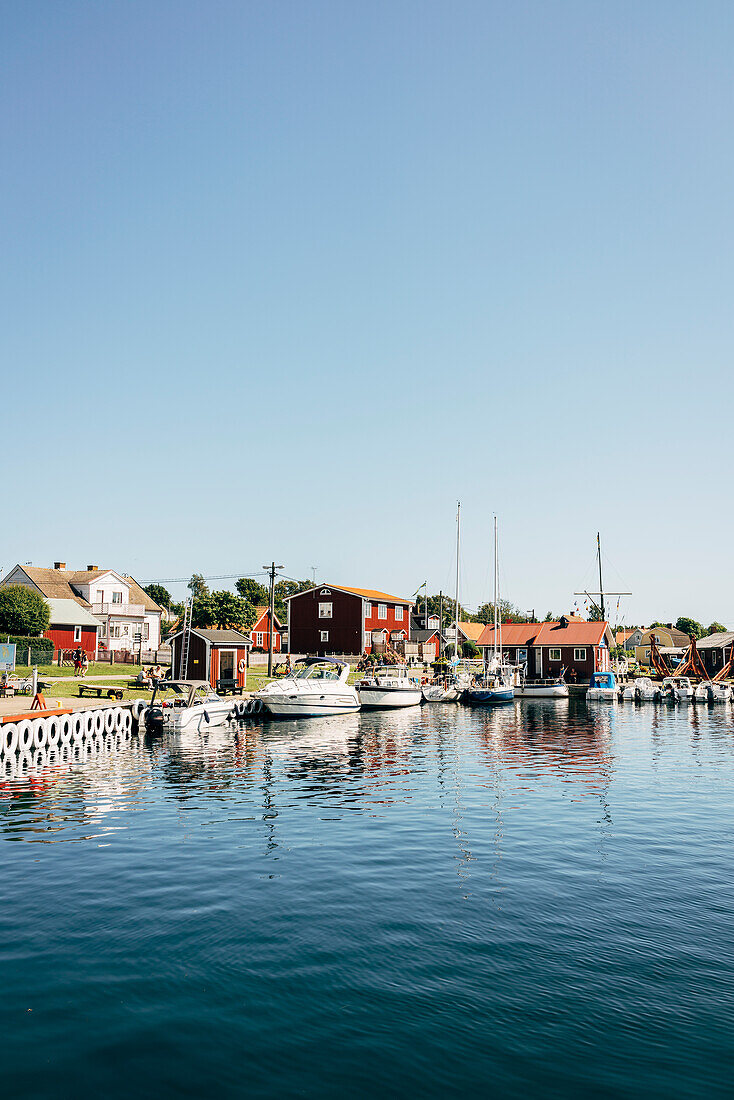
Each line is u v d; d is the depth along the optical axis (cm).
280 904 1346
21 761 3064
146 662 7531
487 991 1004
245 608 10075
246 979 1041
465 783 2603
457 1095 780
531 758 3253
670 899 1373
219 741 3762
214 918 1275
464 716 5328
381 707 5709
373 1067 830
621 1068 827
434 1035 895
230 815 2070
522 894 1404
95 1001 977
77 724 3562
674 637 12744
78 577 8519
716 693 6756
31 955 1120
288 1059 845
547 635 8581
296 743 3697
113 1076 812
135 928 1229
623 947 1150
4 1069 822
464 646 11356
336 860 1636
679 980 1035
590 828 1941
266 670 7819
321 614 9306
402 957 1114
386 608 9900
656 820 2034
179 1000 981
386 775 2753
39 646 6381
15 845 1752
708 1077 811
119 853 1686
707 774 2831
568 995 993
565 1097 777
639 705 6562
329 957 1113
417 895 1398
